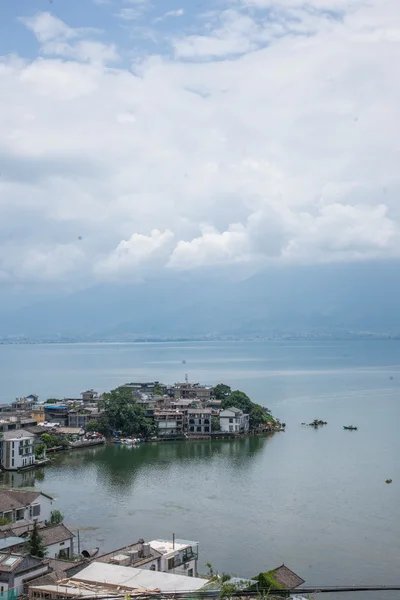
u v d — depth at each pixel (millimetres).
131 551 62719
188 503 98500
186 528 86062
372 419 185000
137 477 118312
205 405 185875
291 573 64812
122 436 166000
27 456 130000
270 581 60281
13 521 80812
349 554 76625
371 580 69000
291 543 80250
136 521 89312
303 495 102250
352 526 86688
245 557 75500
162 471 123500
